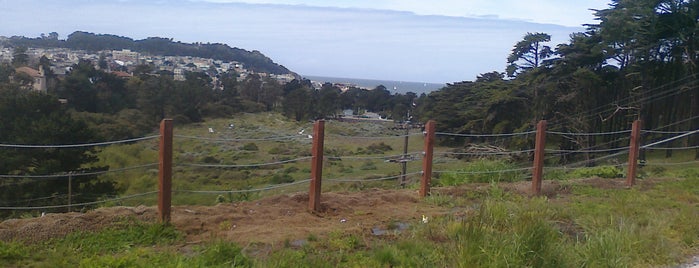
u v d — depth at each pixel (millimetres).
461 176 10945
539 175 9406
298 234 6312
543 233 5277
